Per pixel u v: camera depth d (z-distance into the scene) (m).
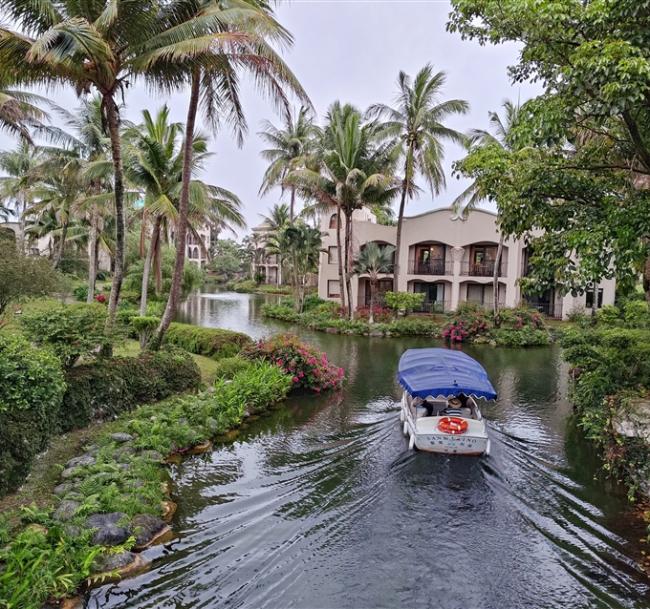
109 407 10.52
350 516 7.32
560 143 8.22
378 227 36.91
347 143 26.89
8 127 18.86
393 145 28.27
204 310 39.66
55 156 24.34
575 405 13.03
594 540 6.82
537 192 8.26
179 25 10.98
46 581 5.29
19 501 6.96
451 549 6.54
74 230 35.78
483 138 26.16
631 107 6.94
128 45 11.06
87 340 9.92
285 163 38.44
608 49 6.11
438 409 10.86
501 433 11.14
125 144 16.89
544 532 7.00
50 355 8.47
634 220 7.07
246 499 7.79
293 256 35.34
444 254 36.47
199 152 18.78
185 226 13.77
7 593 4.98
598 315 20.70
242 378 12.85
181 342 19.11
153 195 17.52
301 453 9.73
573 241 7.50
